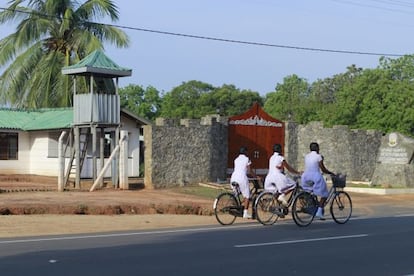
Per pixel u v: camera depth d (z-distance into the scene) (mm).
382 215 20484
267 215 16625
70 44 37312
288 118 64625
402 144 32094
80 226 15992
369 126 44344
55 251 11680
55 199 21328
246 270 10000
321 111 54812
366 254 11750
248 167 16688
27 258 10859
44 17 37188
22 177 32406
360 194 29688
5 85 37500
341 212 17156
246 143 30625
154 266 10219
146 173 27250
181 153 28016
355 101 46344
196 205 21250
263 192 16500
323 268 10281
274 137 31828
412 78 54781
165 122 27547
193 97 70000
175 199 23297
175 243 12938
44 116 34531
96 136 28953
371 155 35250
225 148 29922
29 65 37438
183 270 9906
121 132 26734
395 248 12539
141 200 22000
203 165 28766
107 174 30578
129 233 14711
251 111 30938
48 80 36875
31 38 37250
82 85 35844
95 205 19672
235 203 16672
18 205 18922
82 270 9781
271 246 12594
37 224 16062
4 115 34594
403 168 31859
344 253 11836
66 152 31672
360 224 17109
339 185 17078
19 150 34312
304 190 16203
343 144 33938
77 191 25203
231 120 30172
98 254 11367
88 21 37906
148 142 27172
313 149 16453
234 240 13461
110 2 37469
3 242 12930
